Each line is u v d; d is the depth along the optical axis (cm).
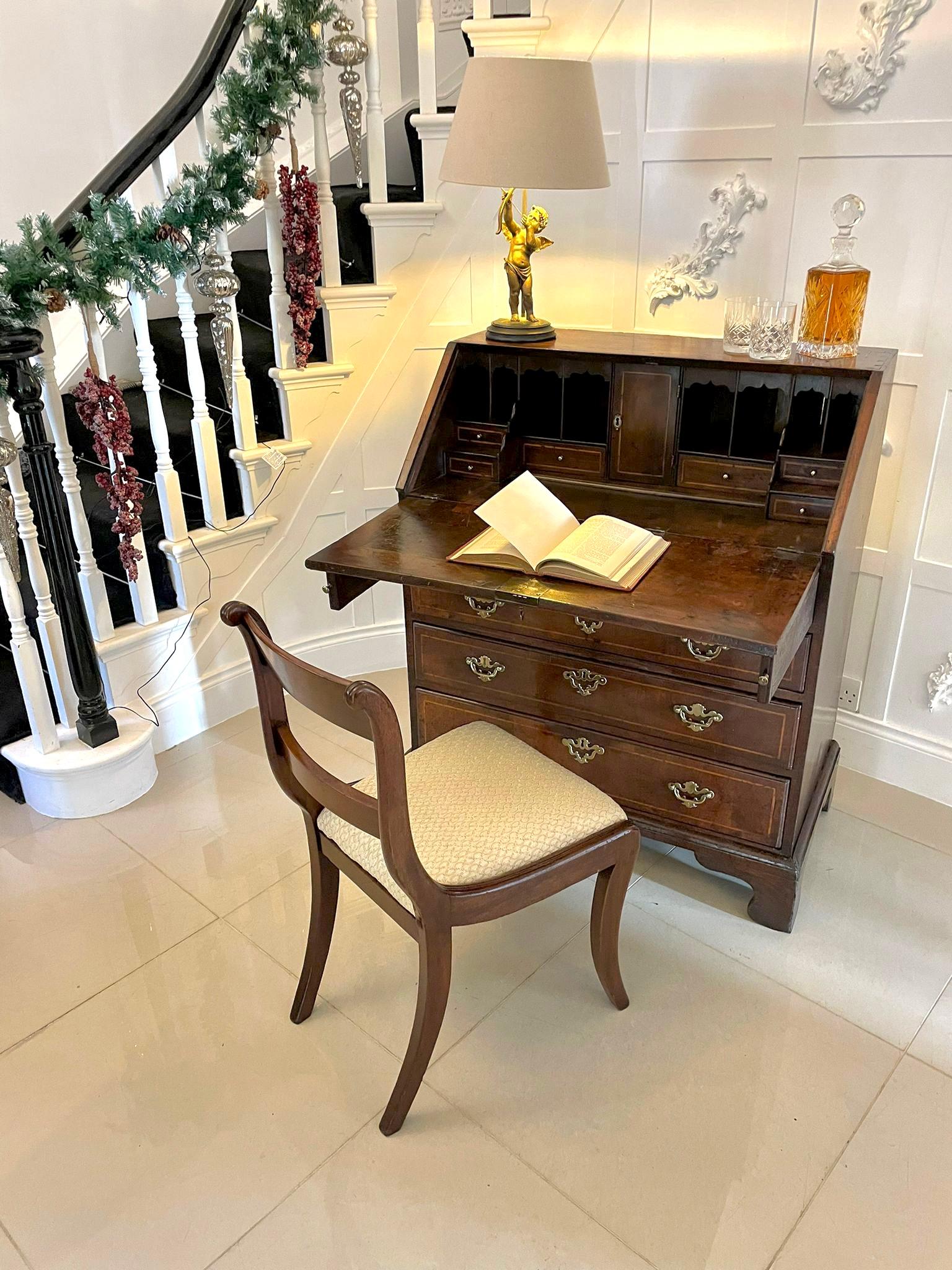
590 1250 133
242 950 188
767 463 192
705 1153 147
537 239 207
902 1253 133
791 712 170
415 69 320
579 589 165
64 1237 137
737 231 214
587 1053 165
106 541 249
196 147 307
